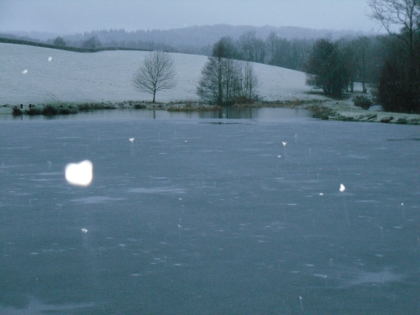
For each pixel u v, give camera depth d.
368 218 10.39
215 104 88.94
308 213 10.86
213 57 91.31
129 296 6.48
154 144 25.53
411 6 49.69
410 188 13.64
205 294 6.54
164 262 7.75
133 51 133.75
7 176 15.84
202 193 13.11
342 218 10.40
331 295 6.48
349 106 74.88
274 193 13.08
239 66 108.06
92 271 7.38
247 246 8.53
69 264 7.69
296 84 121.12
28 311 6.08
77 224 10.05
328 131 33.59
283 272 7.30
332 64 107.00
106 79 104.88
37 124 41.84
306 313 5.96
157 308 6.12
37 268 7.52
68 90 92.06
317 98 102.56
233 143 25.97
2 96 81.62
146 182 14.73
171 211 11.12
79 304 6.26
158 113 64.62
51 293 6.60
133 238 9.03
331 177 15.48
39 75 99.44
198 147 24.11
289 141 26.97
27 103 77.81
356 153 21.58
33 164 18.52
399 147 23.88
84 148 23.78
